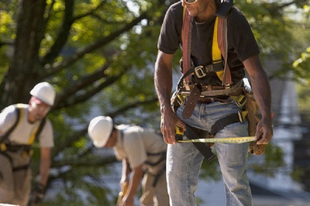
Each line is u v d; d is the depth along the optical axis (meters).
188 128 7.18
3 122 12.62
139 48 18.52
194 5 6.58
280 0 20.64
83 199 27.86
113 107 26.69
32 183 21.72
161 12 19.78
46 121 13.24
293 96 37.59
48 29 23.69
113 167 27.56
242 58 6.68
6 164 12.80
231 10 6.66
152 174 13.58
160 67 7.19
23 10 20.27
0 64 24.11
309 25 20.36
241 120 7.03
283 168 24.75
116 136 13.20
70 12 22.19
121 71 20.53
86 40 23.91
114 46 23.27
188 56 6.95
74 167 24.30
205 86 7.05
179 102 7.25
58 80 25.23
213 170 23.38
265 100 6.59
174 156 7.26
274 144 24.58
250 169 24.50
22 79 20.59
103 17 22.92
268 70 21.55
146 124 24.66
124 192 13.83
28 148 13.09
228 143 7.00
